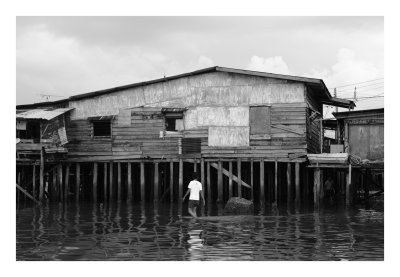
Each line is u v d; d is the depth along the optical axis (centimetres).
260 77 2919
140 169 3272
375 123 2728
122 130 3112
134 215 2261
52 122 3017
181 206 2730
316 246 1464
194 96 3012
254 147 2895
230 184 2873
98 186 3453
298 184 2798
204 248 1441
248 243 1512
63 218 2153
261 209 2527
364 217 2133
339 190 3525
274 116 2880
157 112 3067
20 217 2194
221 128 2952
